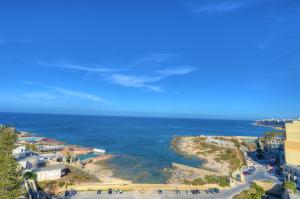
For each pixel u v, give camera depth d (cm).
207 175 11500
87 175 11219
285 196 8288
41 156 13875
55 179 10169
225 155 16488
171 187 9419
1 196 5494
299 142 10356
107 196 8562
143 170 12762
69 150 17362
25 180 8300
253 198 8325
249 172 11581
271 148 16450
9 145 6756
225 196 8669
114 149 19038
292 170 9700
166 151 18650
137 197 8556
